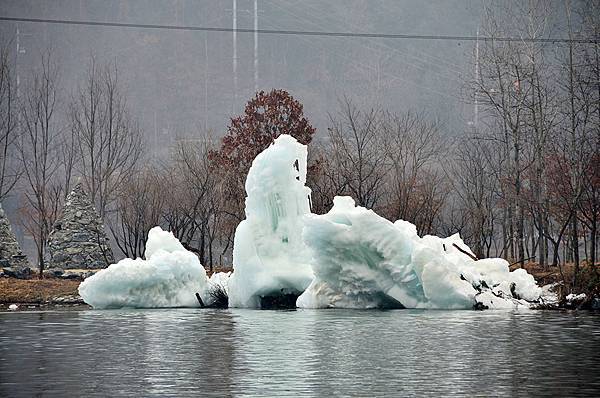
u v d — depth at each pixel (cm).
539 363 8850
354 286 13812
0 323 12556
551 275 17250
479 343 10106
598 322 11938
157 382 8006
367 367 8650
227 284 15175
